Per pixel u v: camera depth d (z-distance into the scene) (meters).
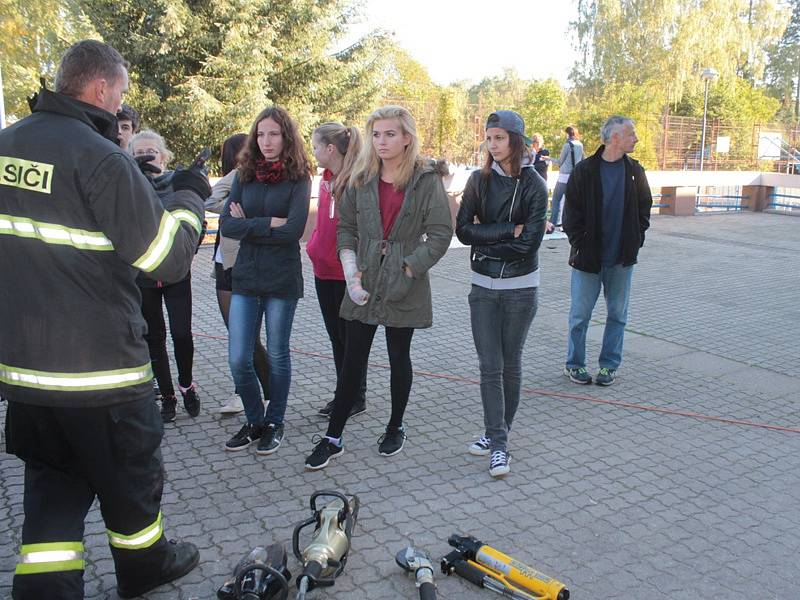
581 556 3.23
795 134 30.86
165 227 2.41
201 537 3.27
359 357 3.95
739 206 19.47
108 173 2.27
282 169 3.98
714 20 31.92
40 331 2.29
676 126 27.94
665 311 8.12
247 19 19.39
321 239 4.52
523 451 4.34
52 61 17.42
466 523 3.48
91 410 2.35
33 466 2.53
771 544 3.38
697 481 4.00
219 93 18.92
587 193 5.27
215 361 5.84
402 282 3.81
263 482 3.83
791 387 5.66
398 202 3.82
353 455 4.19
